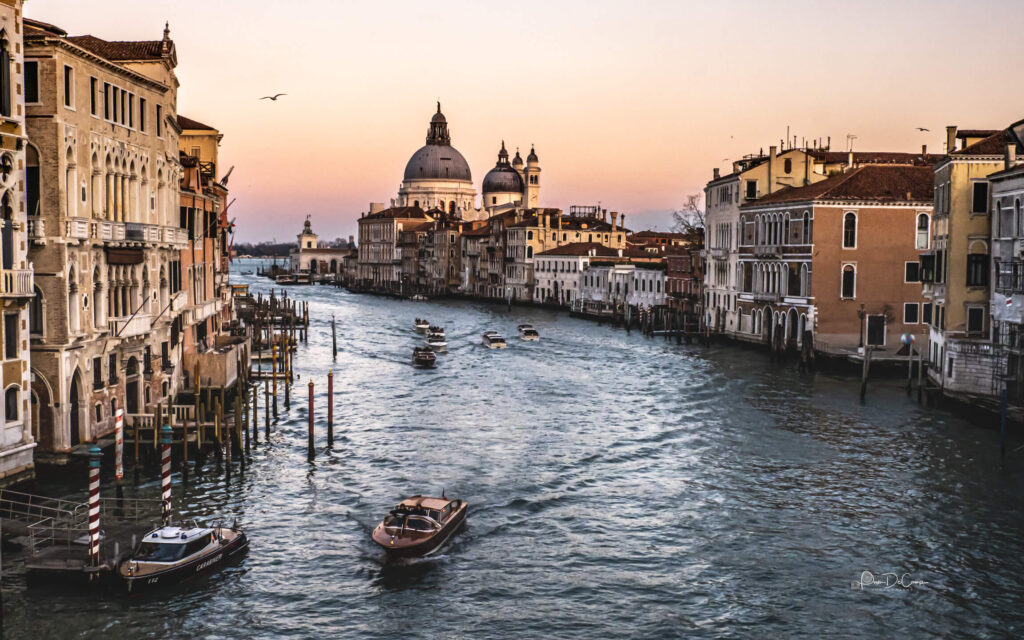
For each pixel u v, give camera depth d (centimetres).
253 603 2862
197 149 6906
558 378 6931
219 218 6856
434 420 5334
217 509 3644
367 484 4012
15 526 3139
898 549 3253
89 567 2845
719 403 5731
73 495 3597
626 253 14012
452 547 3303
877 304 7331
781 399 5822
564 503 3772
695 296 10200
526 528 3494
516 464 4344
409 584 3011
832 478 4050
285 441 4781
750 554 3234
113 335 4012
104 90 3981
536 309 14900
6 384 3331
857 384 6356
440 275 19650
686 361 7750
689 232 11431
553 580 3047
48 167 3566
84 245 3762
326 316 13550
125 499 3578
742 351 8406
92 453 2858
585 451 4581
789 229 7688
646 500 3806
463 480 4084
